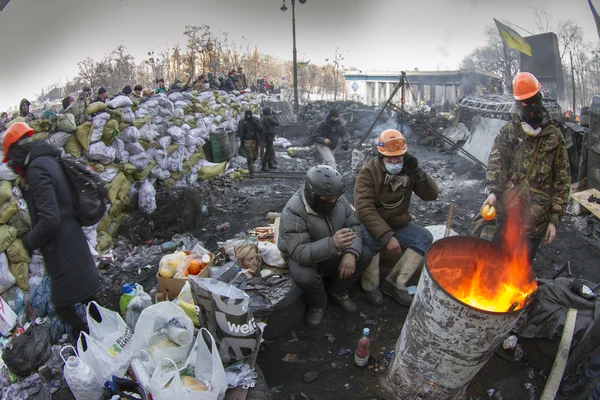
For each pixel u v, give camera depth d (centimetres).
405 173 327
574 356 253
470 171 826
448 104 1970
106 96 627
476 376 275
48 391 267
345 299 346
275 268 365
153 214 544
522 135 298
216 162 878
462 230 518
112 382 229
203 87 1043
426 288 219
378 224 318
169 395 204
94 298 298
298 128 1560
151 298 342
